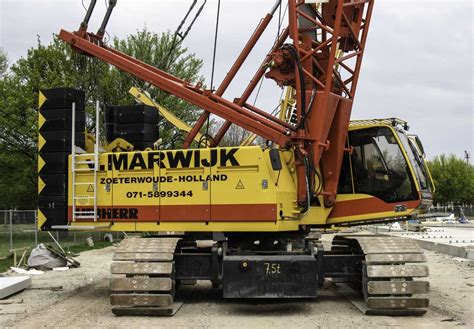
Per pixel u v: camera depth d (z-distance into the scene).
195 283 12.55
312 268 8.95
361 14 10.45
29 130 26.98
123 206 10.09
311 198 9.55
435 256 18.11
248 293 8.92
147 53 30.23
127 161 10.12
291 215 9.46
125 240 9.59
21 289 11.51
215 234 9.65
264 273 8.95
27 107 27.72
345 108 9.93
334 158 9.84
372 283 8.82
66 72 28.00
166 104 25.81
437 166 67.06
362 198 9.87
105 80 25.86
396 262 8.91
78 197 10.38
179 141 14.84
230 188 9.53
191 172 9.77
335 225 10.05
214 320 8.59
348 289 11.50
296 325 8.17
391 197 9.69
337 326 8.10
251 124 10.05
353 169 10.00
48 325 8.27
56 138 10.60
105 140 12.20
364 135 10.02
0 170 29.62
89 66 13.75
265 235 10.01
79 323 8.40
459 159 67.56
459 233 26.80
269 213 9.31
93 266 16.06
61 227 10.33
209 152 9.68
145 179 10.00
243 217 9.42
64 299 10.60
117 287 8.95
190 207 9.70
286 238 10.02
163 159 9.91
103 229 10.16
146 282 8.94
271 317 8.80
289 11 9.80
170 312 8.90
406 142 9.99
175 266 9.72
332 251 10.64
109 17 11.56
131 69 11.17
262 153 9.46
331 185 9.86
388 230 28.77
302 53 9.95
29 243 22.58
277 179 9.40
